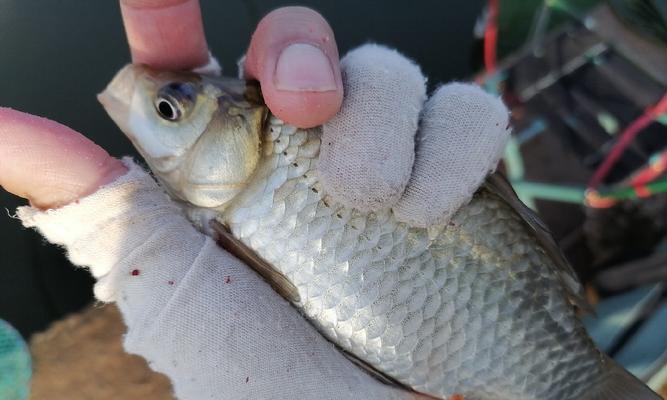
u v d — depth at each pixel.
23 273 0.30
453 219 0.18
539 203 0.30
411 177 0.18
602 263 0.29
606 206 0.29
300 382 0.18
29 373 0.28
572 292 0.19
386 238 0.17
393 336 0.18
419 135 0.18
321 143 0.17
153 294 0.18
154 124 0.18
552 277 0.19
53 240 0.18
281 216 0.17
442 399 0.19
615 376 0.19
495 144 0.18
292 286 0.18
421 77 0.19
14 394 0.27
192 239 0.18
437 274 0.18
